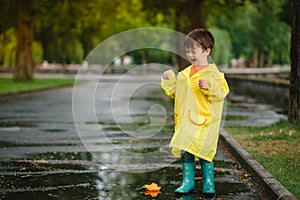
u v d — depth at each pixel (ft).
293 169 25.36
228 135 37.73
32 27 121.80
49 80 138.72
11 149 35.09
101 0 109.91
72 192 23.40
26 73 122.42
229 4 88.79
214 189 23.41
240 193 23.07
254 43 160.66
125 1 110.42
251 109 63.57
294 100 38.65
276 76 122.72
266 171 25.09
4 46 139.33
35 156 32.42
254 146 32.37
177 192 22.82
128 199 22.12
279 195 20.80
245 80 100.01
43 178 26.25
